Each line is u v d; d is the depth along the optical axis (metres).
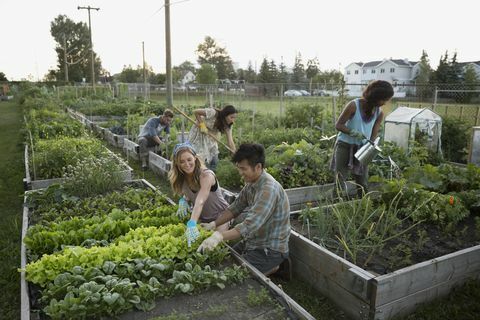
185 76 87.25
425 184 5.50
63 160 6.81
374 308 2.95
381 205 4.80
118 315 2.57
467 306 3.27
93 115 17.56
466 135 9.22
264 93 27.39
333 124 10.34
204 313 2.58
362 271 3.08
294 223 4.54
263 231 3.54
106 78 76.31
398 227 4.44
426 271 3.19
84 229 3.64
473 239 4.23
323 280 3.46
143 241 3.32
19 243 4.58
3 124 16.84
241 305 2.70
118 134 11.99
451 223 4.28
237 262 3.38
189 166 3.71
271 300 2.74
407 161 6.96
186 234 3.29
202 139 5.95
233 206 3.75
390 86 4.37
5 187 6.90
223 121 5.90
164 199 4.91
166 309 2.66
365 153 4.47
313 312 3.27
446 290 3.39
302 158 6.35
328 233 4.05
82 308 2.44
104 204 4.72
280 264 3.65
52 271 2.87
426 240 3.93
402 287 3.06
